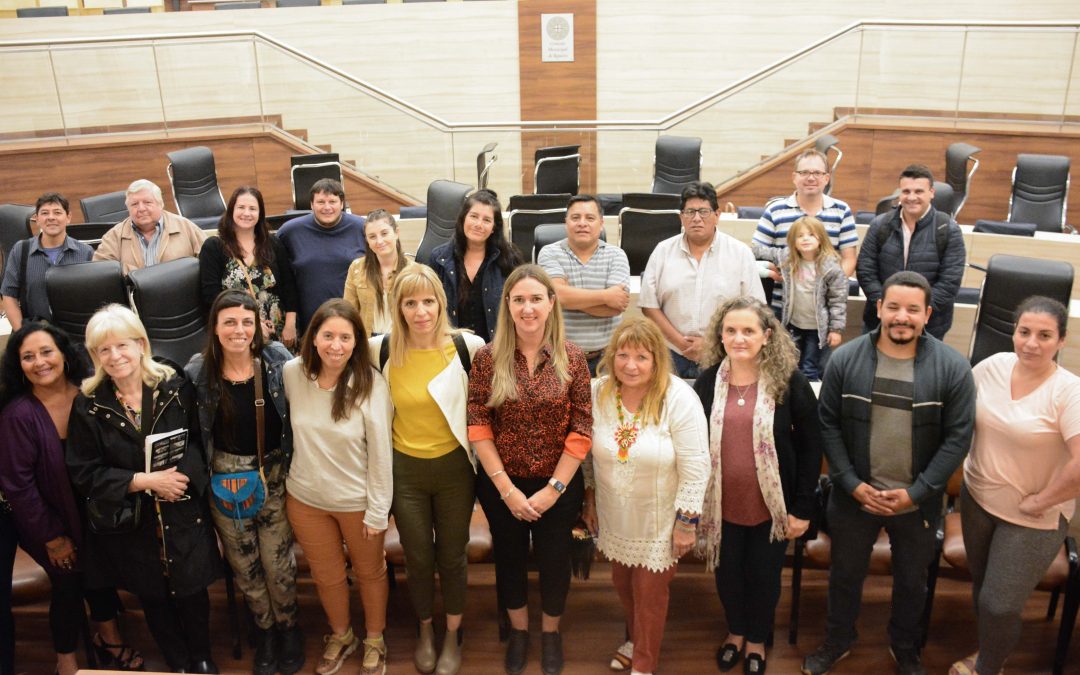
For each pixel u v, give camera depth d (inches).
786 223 179.8
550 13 390.9
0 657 125.0
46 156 325.1
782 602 146.2
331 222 168.6
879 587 149.7
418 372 120.0
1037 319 109.6
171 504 117.8
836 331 165.8
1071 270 149.0
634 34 393.4
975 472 119.0
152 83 331.3
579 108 402.6
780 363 116.9
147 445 112.6
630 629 130.0
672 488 116.8
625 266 148.8
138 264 185.2
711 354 122.7
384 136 324.2
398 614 144.2
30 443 116.5
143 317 160.4
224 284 160.9
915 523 118.7
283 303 167.6
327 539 124.6
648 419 114.8
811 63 318.7
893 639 127.8
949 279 166.1
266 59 329.1
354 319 115.0
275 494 123.0
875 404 117.3
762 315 116.3
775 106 321.1
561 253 148.8
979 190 326.0
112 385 116.1
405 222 290.0
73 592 125.9
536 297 112.7
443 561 126.6
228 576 132.3
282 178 343.3
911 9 378.3
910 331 113.0
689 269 152.6
